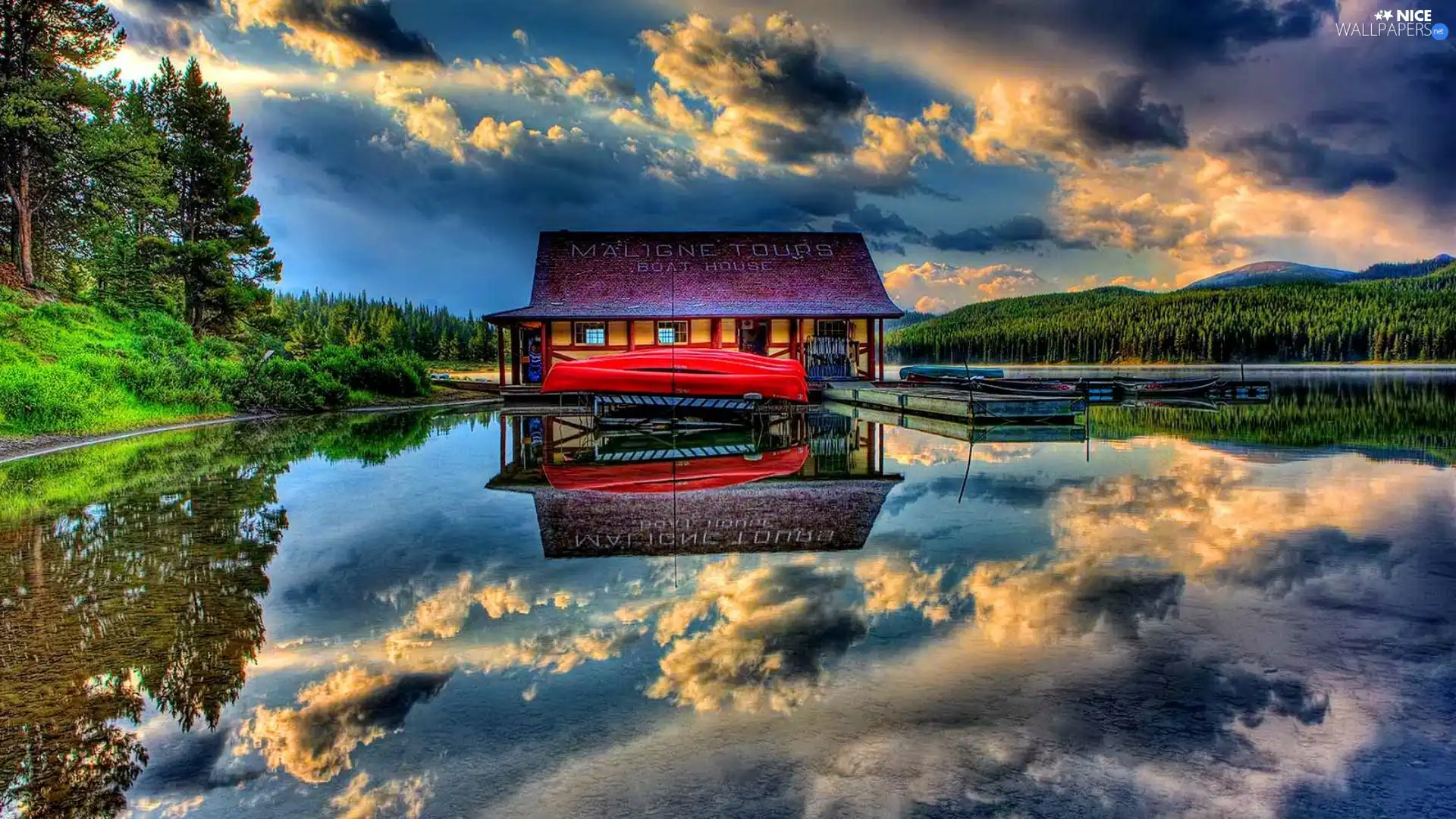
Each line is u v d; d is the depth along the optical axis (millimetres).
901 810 2053
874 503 6406
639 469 8688
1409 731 2469
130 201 25891
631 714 2607
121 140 24656
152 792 2234
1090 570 4297
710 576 4250
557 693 2783
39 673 3076
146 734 2574
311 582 4254
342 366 22688
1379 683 2818
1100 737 2428
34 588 4215
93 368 16031
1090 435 12297
